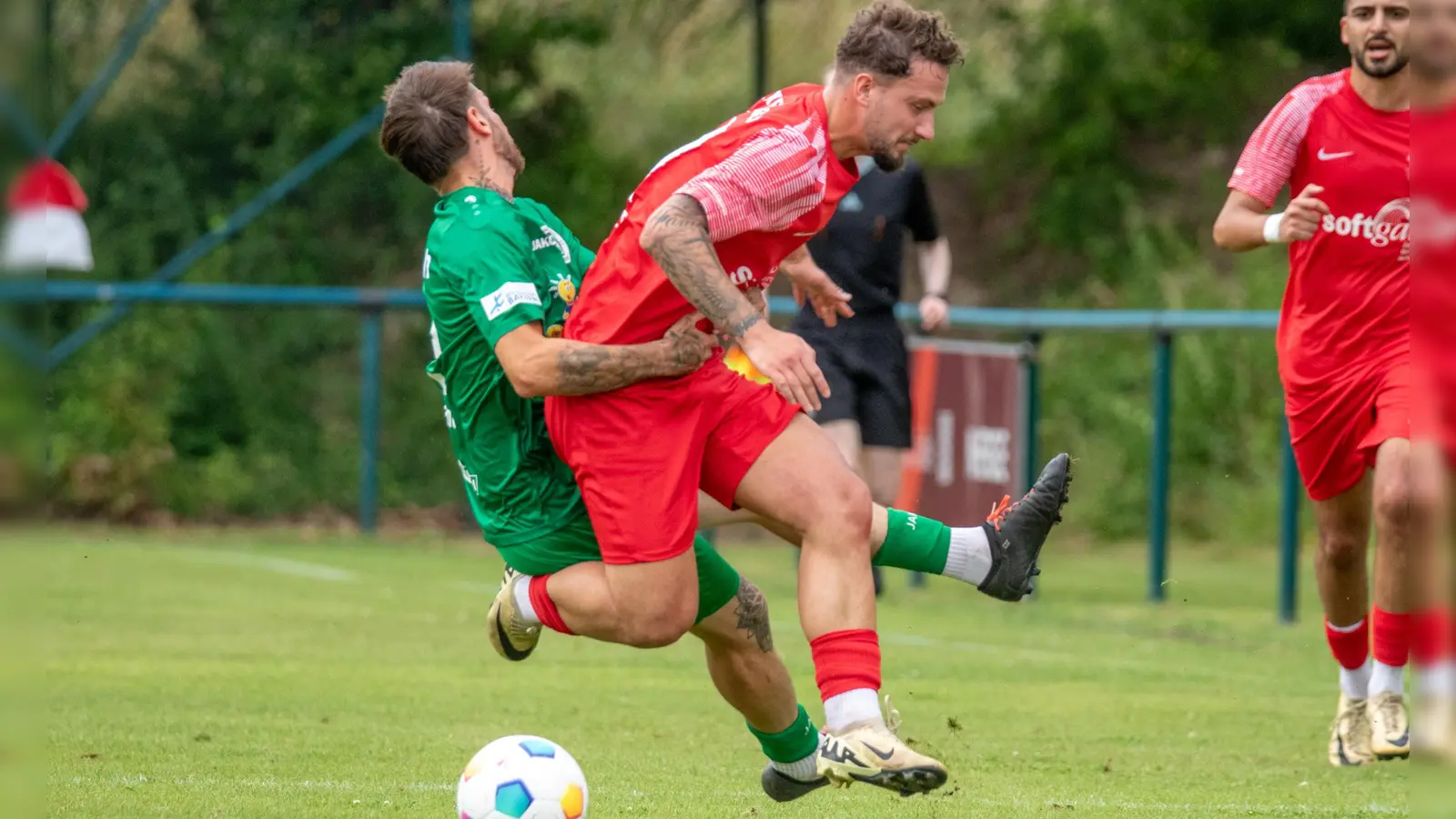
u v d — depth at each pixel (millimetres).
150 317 48906
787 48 71938
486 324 12992
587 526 13648
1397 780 16219
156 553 40000
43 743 16312
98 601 30562
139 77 48594
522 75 62031
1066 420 54438
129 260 48406
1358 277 17688
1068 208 66250
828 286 17828
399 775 15117
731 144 12938
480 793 12273
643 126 66875
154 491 48094
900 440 29547
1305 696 22344
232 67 48844
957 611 33656
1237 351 52750
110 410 48094
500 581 35344
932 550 14000
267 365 49375
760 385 13477
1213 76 67688
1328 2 67812
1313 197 17438
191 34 48875
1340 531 17766
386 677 22234
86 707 18922
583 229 61219
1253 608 35125
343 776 15000
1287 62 67875
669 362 12773
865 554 13039
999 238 67625
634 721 19062
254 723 18109
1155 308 58219
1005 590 14125
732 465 13125
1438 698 8508
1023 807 14398
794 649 26359
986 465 36469
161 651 24328
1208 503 50969
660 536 13008
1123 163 67250
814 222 12953
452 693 20984
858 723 12461
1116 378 54750
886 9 12977
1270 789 15578
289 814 13094
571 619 13609
